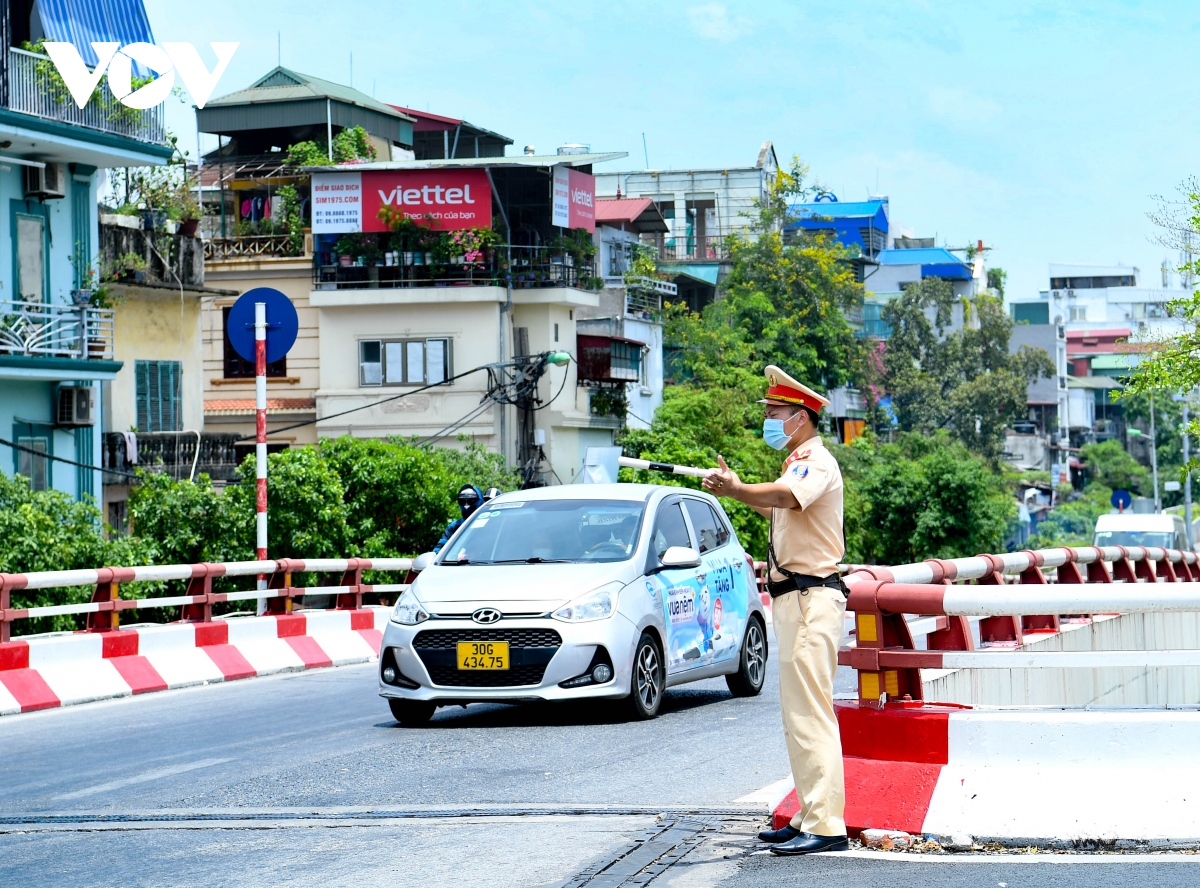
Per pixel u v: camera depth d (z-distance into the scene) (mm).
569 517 13938
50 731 13492
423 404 49281
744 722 12789
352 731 12734
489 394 48812
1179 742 7309
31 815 9289
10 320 30922
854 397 82000
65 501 27141
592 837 7785
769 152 84062
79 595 25906
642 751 11031
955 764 7582
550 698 12375
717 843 7547
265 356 21891
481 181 49156
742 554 15602
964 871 6812
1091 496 113062
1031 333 127000
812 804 7281
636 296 59000
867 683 7895
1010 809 7352
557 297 49844
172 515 31391
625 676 12664
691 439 56000
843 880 6695
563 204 50656
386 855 7621
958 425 91312
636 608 12961
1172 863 6859
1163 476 119438
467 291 48719
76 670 15625
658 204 83562
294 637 19312
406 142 63562
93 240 34000
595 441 53625
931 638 8734
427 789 9609
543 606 12539
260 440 21812
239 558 31391
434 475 35438
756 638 15547
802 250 72438
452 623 12562
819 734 7285
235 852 7887
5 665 14875
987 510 62969
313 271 50156
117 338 37531
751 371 64438
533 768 10320
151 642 16766
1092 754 7402
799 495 7141
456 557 13797
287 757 11258
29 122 30328
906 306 93938
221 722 13719
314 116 57781
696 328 64625
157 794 9883
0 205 31547
